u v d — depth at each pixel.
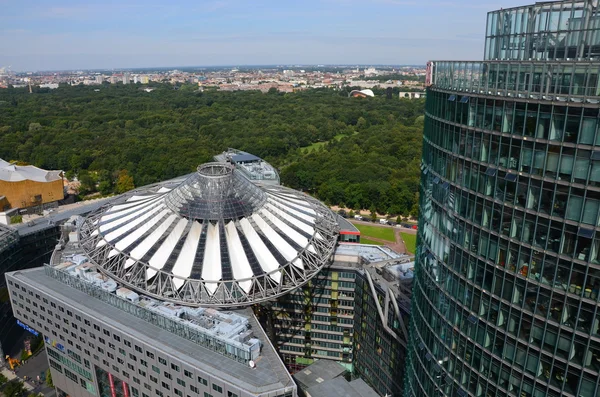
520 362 46.00
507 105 43.69
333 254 114.00
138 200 126.94
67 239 128.12
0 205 198.00
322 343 117.50
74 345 95.94
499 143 45.16
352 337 115.19
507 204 44.94
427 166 61.31
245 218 107.50
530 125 41.69
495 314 47.97
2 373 113.56
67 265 106.19
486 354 49.78
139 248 102.12
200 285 92.00
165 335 83.31
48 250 146.38
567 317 41.25
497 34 57.47
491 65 46.19
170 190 123.62
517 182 43.53
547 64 40.09
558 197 40.31
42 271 107.44
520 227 43.97
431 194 59.31
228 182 111.50
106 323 86.62
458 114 50.81
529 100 41.34
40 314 100.94
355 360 114.06
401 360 90.88
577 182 38.78
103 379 94.00
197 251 99.75
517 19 53.66
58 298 95.56
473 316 51.09
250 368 74.50
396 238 198.75
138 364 83.56
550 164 40.53
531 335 44.50
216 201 107.75
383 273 102.19
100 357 90.94
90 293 96.62
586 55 46.94
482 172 47.69
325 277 112.44
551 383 43.56
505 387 48.16
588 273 39.12
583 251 39.22
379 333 99.69
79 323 91.94
